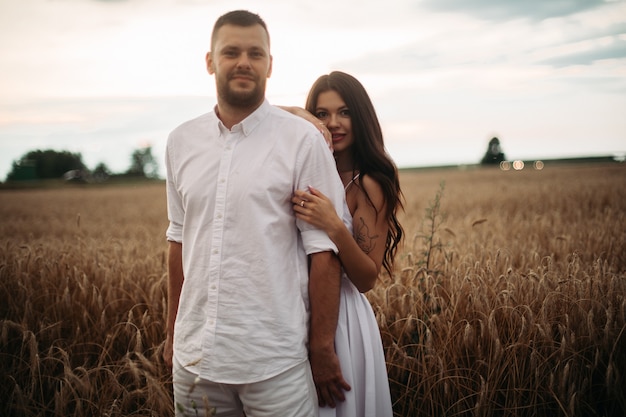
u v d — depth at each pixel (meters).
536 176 27.86
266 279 1.68
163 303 3.16
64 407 2.35
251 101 1.70
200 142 1.78
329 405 1.87
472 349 2.69
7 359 2.98
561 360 2.44
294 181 1.78
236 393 1.78
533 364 2.46
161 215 14.43
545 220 6.91
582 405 2.49
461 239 5.38
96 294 3.36
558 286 2.84
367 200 2.08
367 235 2.06
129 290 3.70
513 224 6.89
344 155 2.35
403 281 3.71
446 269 3.54
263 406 1.70
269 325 1.68
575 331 2.73
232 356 1.68
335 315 1.81
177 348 1.81
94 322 3.32
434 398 2.53
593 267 3.36
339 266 1.81
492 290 2.90
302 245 1.86
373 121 2.29
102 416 2.33
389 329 3.02
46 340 3.15
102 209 18.00
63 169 94.00
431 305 2.89
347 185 2.21
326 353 1.80
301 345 1.75
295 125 1.77
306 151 1.76
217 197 1.70
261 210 1.70
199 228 1.74
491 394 2.40
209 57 1.82
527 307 2.57
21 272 3.74
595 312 2.79
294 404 1.71
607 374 2.32
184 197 1.81
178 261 2.01
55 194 32.78
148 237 7.62
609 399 2.45
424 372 2.51
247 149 1.72
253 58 1.68
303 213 1.74
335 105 2.27
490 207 11.53
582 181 17.36
